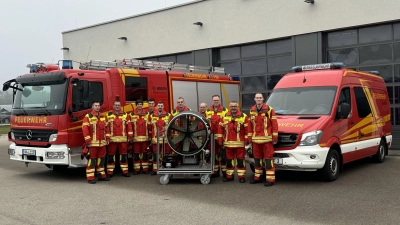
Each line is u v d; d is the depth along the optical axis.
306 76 9.96
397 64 14.02
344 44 15.14
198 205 6.81
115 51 22.72
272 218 5.95
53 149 9.23
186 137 8.92
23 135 9.77
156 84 11.52
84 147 9.26
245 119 8.73
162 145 9.27
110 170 9.82
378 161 11.42
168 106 11.85
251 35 17.22
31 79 9.85
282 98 9.79
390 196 7.27
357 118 9.86
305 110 9.21
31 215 6.30
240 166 8.84
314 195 7.44
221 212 6.32
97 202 7.14
